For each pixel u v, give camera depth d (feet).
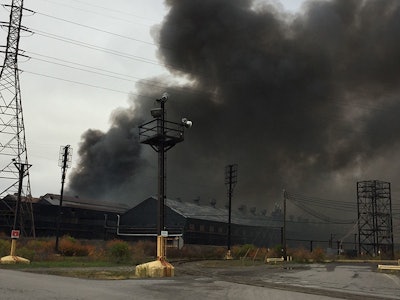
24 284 46.11
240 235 298.35
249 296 43.60
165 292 43.45
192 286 51.80
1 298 33.86
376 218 277.64
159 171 75.61
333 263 197.16
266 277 82.84
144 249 172.45
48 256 124.26
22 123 176.14
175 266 118.73
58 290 41.09
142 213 270.67
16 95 175.83
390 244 272.51
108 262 116.16
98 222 260.83
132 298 37.11
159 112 76.38
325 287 61.31
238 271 104.01
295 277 84.53
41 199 256.32
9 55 175.42
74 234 248.32
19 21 178.50
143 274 67.67
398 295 53.11
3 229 214.90
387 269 113.80
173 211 257.55
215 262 153.38
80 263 107.76
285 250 198.59
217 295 43.09
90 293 39.58
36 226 230.68
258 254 204.54
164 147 78.07
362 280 79.30
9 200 217.77
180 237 246.27
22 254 114.62
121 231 265.95
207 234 265.95
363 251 296.51
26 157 174.81
